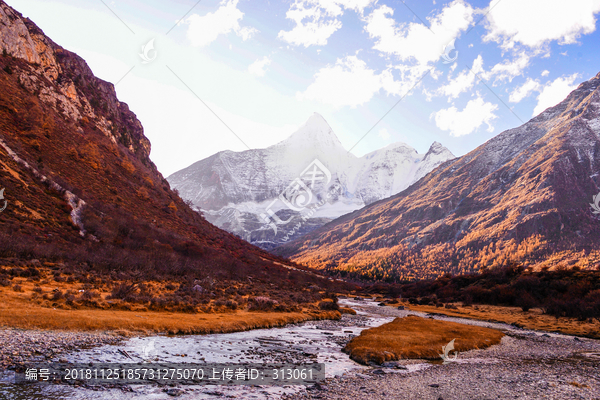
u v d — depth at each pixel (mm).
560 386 18672
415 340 29391
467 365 23500
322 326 37906
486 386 18125
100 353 17656
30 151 84250
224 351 21625
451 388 17453
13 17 116062
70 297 27547
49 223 62906
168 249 82938
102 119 140750
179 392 14125
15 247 45875
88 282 38188
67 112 118125
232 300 45125
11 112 91188
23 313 21422
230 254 121375
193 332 26219
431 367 22281
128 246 72750
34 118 96250
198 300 38750
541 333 44438
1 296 25062
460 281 114750
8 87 97625
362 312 63375
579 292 69438
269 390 15547
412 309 76688
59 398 12336
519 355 28547
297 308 47406
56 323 21031
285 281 110750
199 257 90438
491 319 59562
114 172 113562
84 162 102688
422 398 15633
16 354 15656
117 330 22469
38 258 46562
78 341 19047
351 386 16953
